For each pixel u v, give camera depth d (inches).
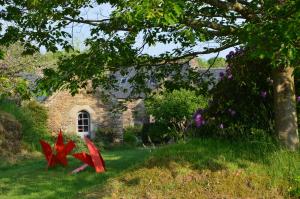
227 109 355.9
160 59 347.9
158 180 288.8
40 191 375.2
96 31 311.1
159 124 1098.1
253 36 220.8
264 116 342.3
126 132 1227.9
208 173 286.8
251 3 271.7
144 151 706.8
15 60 761.6
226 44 293.3
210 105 364.5
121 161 518.6
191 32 226.5
